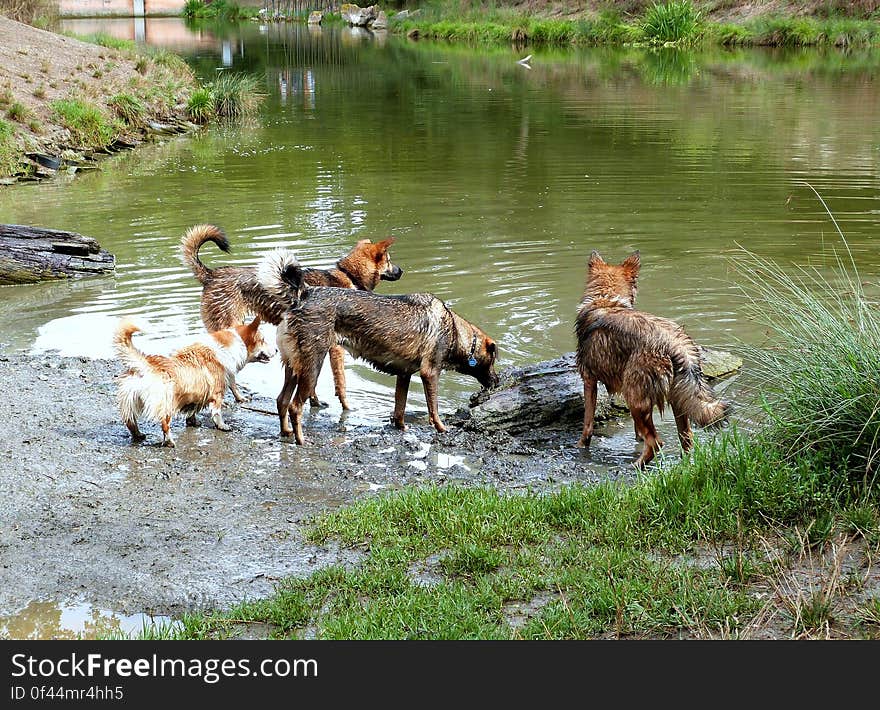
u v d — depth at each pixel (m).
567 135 20.03
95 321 9.07
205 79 29.83
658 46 41.84
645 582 4.24
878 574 4.21
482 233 12.16
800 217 12.66
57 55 23.73
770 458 5.18
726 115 22.03
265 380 8.03
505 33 48.09
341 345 6.66
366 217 13.19
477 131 20.95
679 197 14.05
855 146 17.77
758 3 44.34
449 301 9.44
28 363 7.86
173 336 8.49
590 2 49.47
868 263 10.44
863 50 37.34
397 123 22.59
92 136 19.00
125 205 14.15
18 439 6.24
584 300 6.61
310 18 67.00
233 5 73.81
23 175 16.20
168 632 4.08
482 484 5.72
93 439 6.37
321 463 6.13
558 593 4.29
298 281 6.50
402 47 46.53
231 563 4.71
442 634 3.96
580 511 5.00
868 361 5.20
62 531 5.01
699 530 4.65
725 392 7.07
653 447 6.08
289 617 4.15
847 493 4.82
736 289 9.69
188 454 6.21
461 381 8.11
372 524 5.01
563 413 6.94
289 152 18.95
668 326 5.97
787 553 4.45
